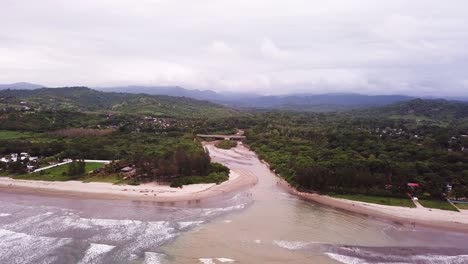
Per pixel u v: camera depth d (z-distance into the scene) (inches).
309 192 3973.9
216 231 2775.6
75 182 4057.6
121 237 2608.3
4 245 2438.5
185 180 4151.1
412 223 3117.6
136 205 3371.1
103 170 4436.5
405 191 3816.4
